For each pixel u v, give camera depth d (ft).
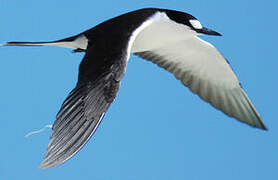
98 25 38.42
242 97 46.42
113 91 31.32
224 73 46.16
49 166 28.60
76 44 38.52
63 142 29.37
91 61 33.06
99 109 30.76
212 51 44.57
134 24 37.06
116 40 34.40
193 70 47.29
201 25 42.78
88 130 30.07
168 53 46.96
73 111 30.40
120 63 32.37
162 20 40.57
